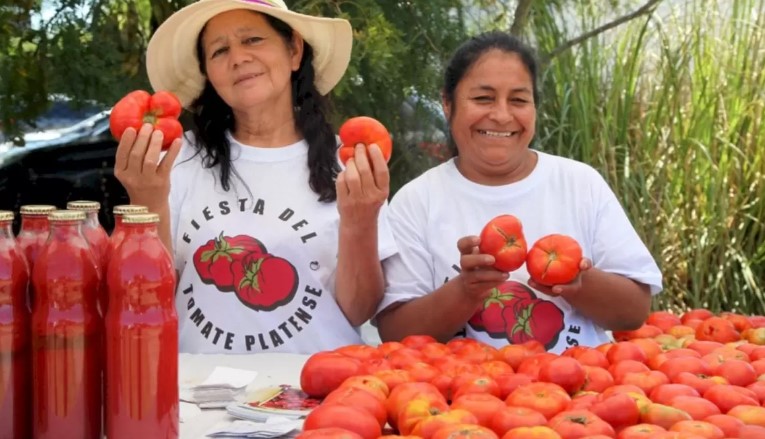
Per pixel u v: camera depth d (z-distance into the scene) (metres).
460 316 2.59
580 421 1.69
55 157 5.18
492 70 2.74
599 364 2.18
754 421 1.78
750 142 5.08
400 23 4.52
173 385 1.74
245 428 1.84
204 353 2.67
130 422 1.70
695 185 5.05
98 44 4.26
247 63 2.72
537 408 1.80
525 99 2.76
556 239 2.44
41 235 1.85
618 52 5.27
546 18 5.19
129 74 4.41
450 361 2.17
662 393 1.90
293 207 2.79
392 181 4.82
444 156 4.75
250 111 2.80
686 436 1.59
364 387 1.90
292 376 2.29
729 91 5.14
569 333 2.74
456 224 2.84
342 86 4.00
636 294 2.73
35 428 1.74
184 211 2.81
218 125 2.87
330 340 2.75
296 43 2.89
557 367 1.98
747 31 5.16
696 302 4.97
